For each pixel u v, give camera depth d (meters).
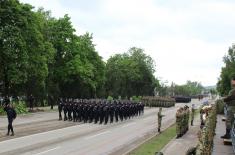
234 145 14.04
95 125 36.25
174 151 19.78
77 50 67.00
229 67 57.06
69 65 65.62
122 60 104.25
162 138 27.50
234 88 15.70
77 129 31.89
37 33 52.78
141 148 21.97
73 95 70.06
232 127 16.11
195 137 26.89
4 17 49.19
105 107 38.19
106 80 91.38
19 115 45.94
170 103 83.81
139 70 106.81
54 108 64.94
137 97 91.12
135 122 41.66
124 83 99.88
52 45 59.62
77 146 22.09
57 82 66.31
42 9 70.31
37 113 50.66
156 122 42.47
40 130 30.08
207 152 10.50
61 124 35.78
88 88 74.81
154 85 113.31
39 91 57.94
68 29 65.81
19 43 48.84
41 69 54.16
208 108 28.92
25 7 51.12
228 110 17.25
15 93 55.19
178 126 26.67
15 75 49.72
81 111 38.78
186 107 33.56
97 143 23.81
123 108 44.16
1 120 38.31
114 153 20.08
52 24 65.31
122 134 29.59
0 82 53.00
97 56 82.56
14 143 22.47
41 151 19.72
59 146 21.78
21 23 50.12
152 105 82.25
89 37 82.44
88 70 70.06
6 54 48.41
